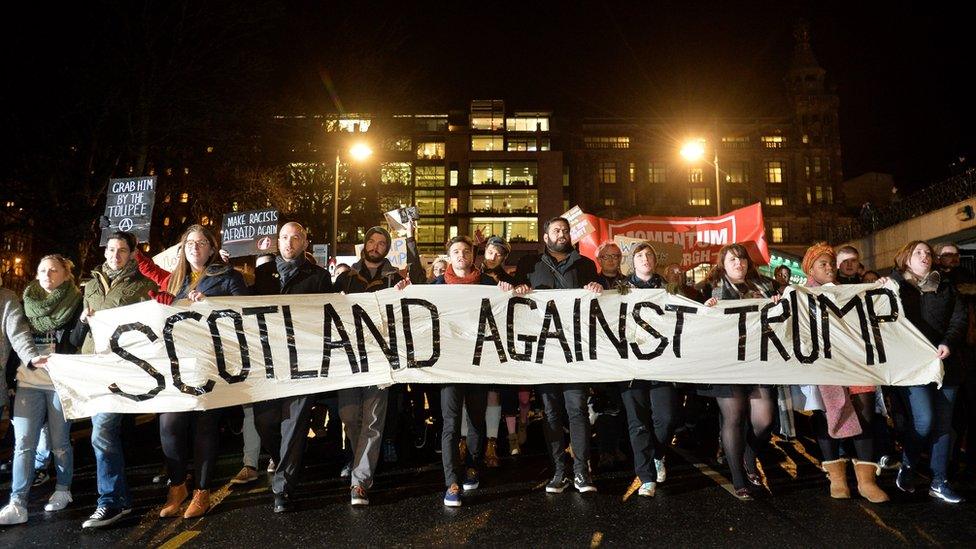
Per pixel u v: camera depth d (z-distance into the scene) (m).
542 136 69.62
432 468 6.34
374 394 5.25
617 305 5.51
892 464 6.10
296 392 5.09
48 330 5.43
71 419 4.85
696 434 7.82
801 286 5.46
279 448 5.45
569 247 5.85
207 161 22.16
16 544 4.36
